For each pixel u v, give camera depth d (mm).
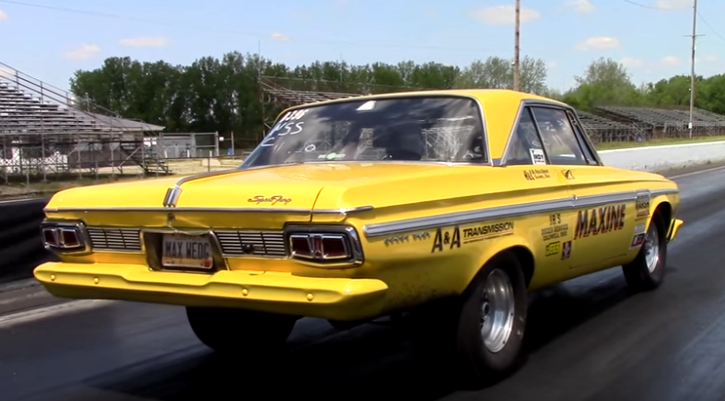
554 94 80688
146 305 6836
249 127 83938
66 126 36688
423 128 4676
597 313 6125
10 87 37906
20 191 29672
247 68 84312
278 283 3410
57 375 4793
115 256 4059
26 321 6285
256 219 3488
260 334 5105
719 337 5402
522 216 4449
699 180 22016
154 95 84062
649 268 6832
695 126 71625
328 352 5168
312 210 3340
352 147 4750
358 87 56750
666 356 4961
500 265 4359
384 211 3473
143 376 4746
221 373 4777
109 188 4113
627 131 57906
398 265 3512
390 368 4785
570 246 5043
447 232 3811
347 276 3361
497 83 76562
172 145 53250
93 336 5754
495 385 4414
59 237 4219
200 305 3748
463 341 4137
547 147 5164
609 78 98125
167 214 3768
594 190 5426
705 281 7348
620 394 4250
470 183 4121
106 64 85875
